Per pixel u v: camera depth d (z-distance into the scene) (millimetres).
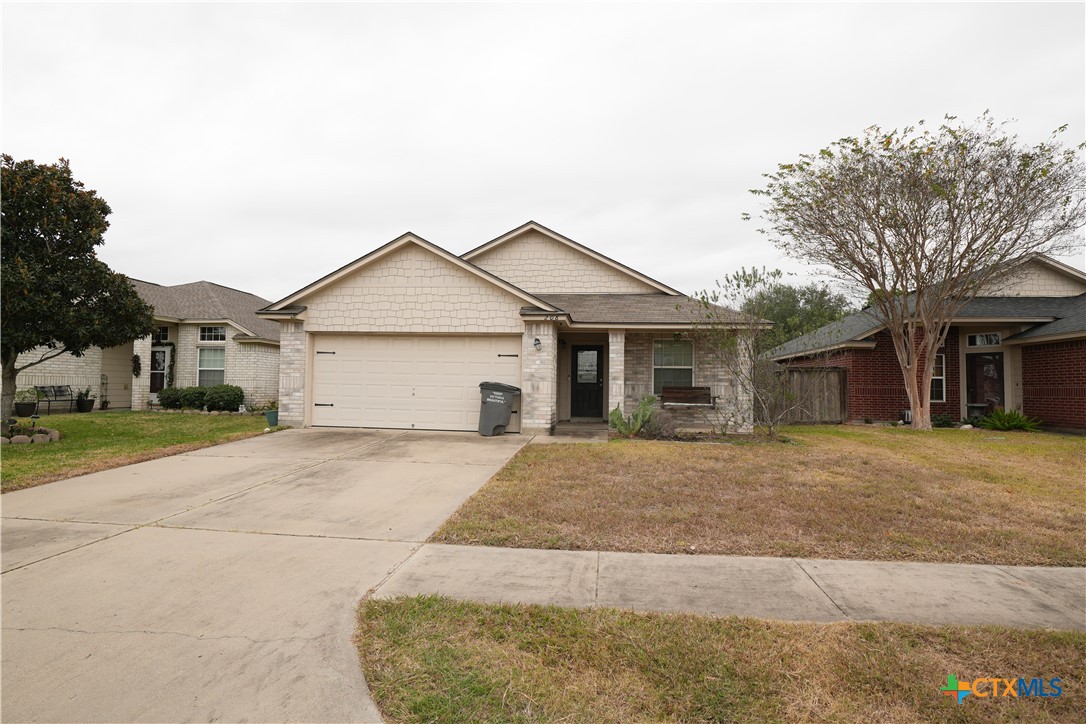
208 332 19812
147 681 2998
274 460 9227
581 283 16641
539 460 9117
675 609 3830
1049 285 17719
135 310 12188
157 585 4238
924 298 15008
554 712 2775
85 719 2693
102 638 3438
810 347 18641
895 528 5609
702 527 5613
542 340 12648
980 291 15836
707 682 2996
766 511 6164
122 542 5234
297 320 13039
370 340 13180
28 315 10680
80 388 18594
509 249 16891
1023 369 15812
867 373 16859
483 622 3635
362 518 6043
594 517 5918
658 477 7895
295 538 5371
